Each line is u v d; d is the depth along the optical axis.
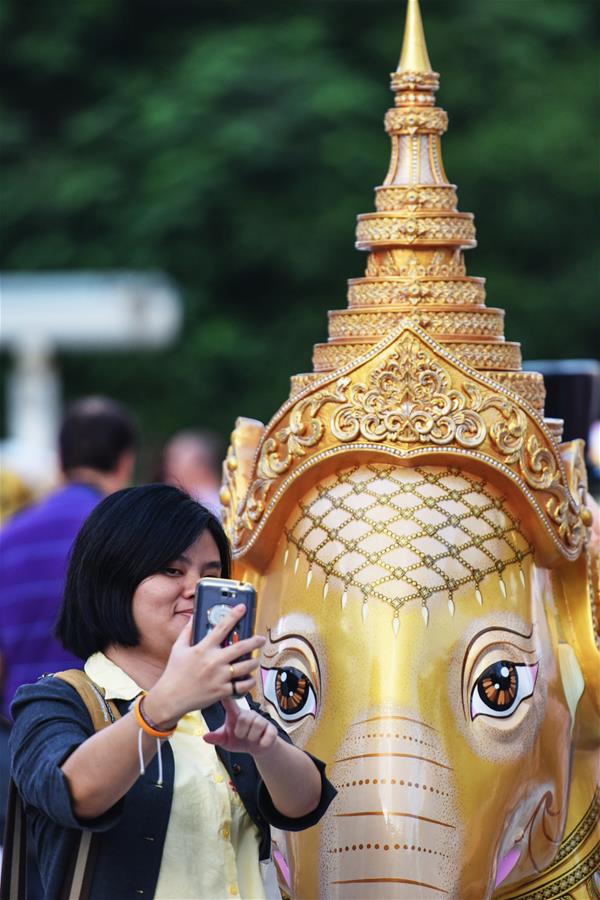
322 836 7.23
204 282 37.84
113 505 6.96
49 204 38.31
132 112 37.97
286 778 6.77
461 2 37.62
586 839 7.98
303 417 7.70
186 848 6.82
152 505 6.92
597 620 8.12
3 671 13.05
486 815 7.26
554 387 10.25
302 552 7.69
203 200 36.12
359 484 7.64
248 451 8.44
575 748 7.99
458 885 7.14
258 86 35.94
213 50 37.00
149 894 6.72
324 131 35.53
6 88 41.12
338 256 36.56
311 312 37.53
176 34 40.22
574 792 7.99
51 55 39.75
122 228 37.59
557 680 7.70
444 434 7.53
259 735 6.49
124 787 6.39
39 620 12.87
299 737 7.49
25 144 40.12
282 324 37.72
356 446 7.59
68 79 40.75
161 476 19.11
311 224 36.16
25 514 13.49
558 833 7.73
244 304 38.50
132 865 6.73
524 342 36.16
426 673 7.29
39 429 33.41
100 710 6.85
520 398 7.61
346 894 7.12
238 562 7.98
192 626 6.45
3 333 32.84
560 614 7.94
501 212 36.38
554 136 35.75
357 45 37.75
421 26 8.34
